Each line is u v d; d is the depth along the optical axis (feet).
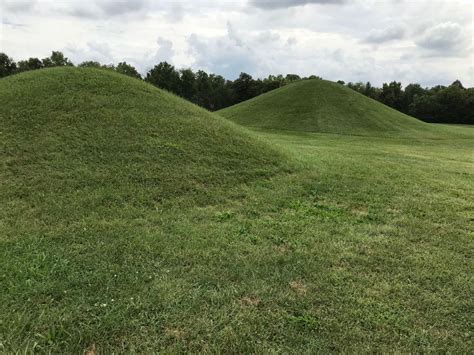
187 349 9.70
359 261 14.53
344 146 54.85
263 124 86.69
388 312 11.43
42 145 23.49
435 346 10.13
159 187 20.94
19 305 11.00
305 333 10.41
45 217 16.83
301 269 13.73
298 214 19.34
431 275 13.64
